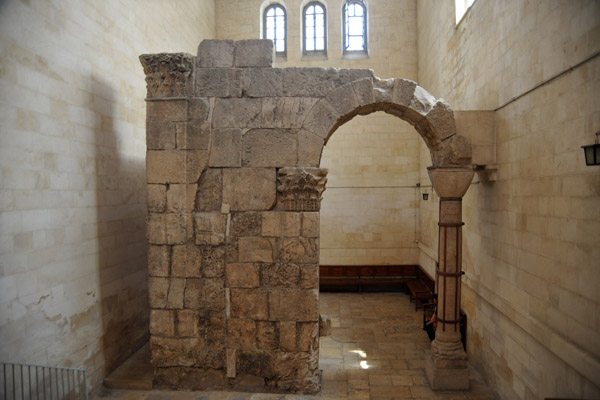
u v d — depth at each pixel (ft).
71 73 18.60
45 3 16.93
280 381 20.11
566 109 13.99
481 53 22.59
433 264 35.42
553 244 14.92
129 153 23.89
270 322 20.02
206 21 39.91
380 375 22.57
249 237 20.02
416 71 41.19
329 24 41.42
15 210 15.35
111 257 21.75
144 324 25.34
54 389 17.16
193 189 20.17
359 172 41.91
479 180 22.36
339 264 42.34
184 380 20.47
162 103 20.20
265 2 42.47
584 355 12.64
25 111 15.84
